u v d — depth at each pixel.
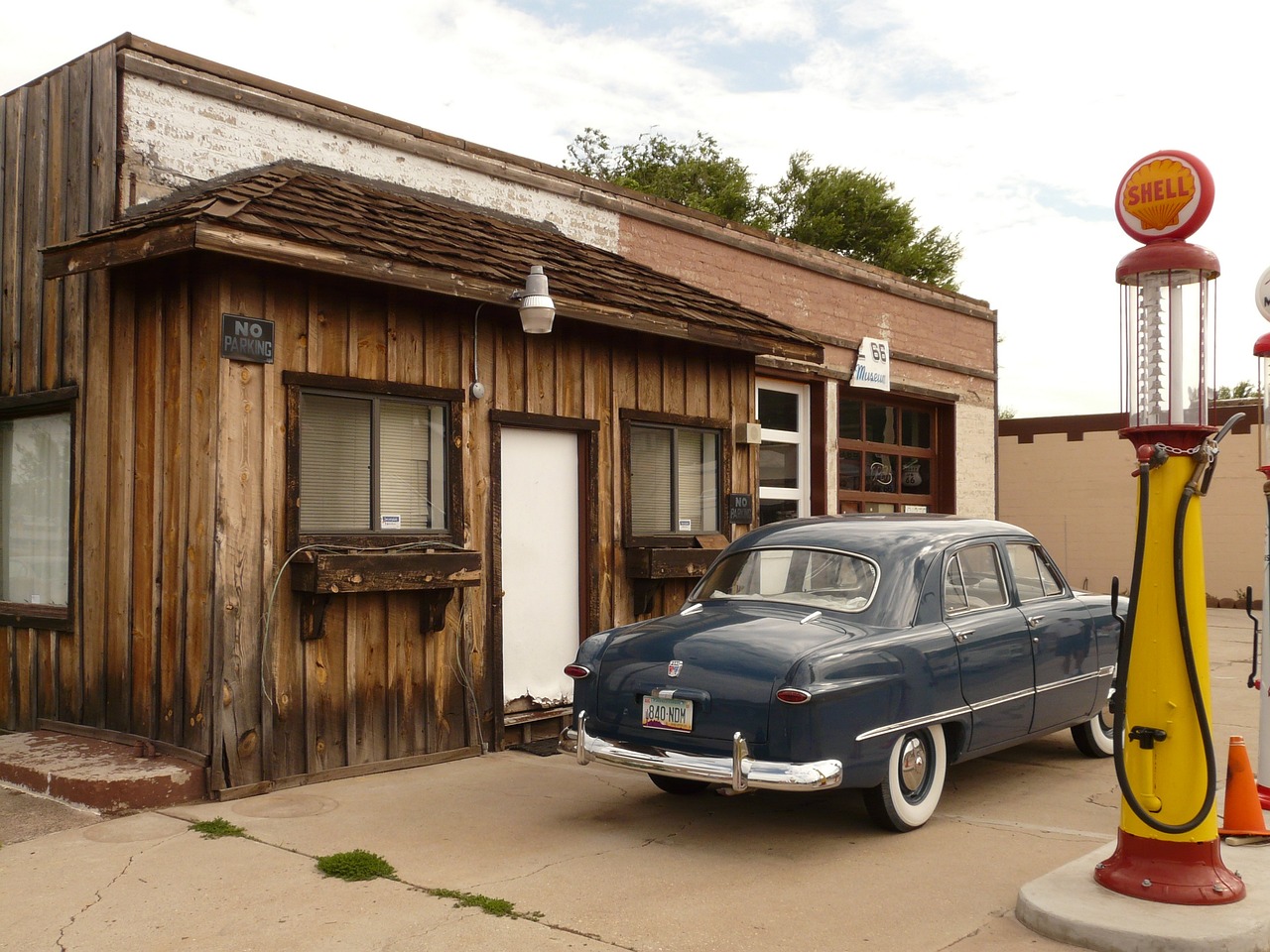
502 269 7.71
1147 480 4.45
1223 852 5.23
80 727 7.22
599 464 8.77
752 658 5.39
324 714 6.86
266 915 4.55
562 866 5.23
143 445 6.88
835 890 4.91
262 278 6.63
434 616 7.41
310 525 6.88
